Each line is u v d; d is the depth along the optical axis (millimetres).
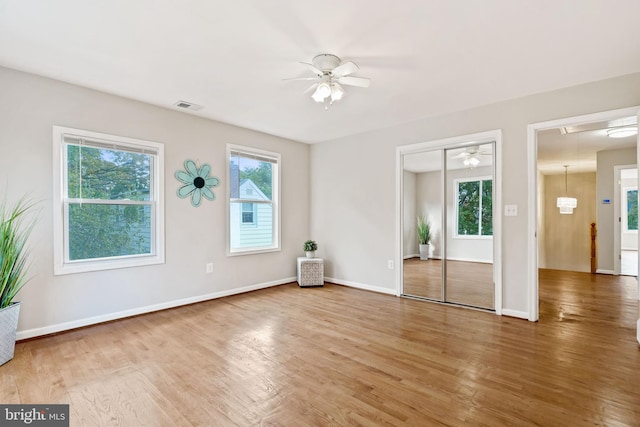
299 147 5465
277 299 4234
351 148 5008
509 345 2699
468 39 2311
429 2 1905
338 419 1732
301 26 2150
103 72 2838
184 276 3926
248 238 4746
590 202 7465
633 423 1680
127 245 3512
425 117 4117
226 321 3340
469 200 3873
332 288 4902
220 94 3350
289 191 5297
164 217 3734
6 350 2387
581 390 2002
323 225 5414
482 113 3676
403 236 4410
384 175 4598
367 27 2164
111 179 3396
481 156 3764
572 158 6324
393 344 2736
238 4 1920
